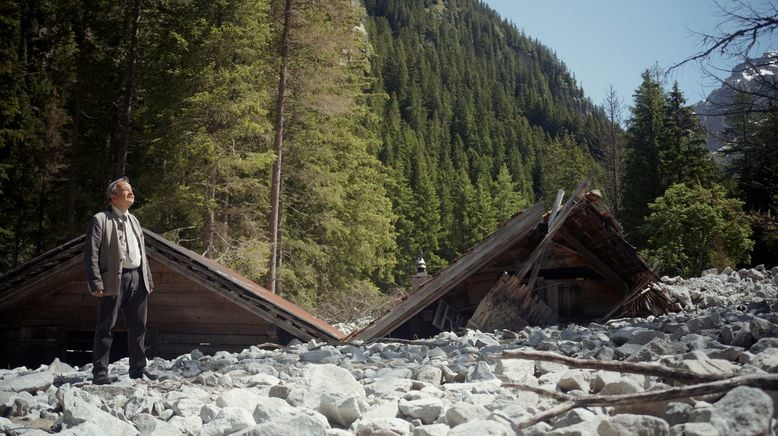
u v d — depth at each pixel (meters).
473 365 5.48
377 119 37.38
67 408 3.94
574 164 87.38
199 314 12.08
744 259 40.16
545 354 3.36
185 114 25.62
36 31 42.22
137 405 4.32
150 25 29.97
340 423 3.76
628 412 3.13
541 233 11.73
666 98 55.19
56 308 12.42
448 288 10.55
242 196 28.86
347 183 34.66
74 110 36.19
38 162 35.69
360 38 32.12
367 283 34.53
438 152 142.50
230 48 26.94
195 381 5.79
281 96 27.52
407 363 6.46
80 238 11.89
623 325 8.74
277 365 6.85
